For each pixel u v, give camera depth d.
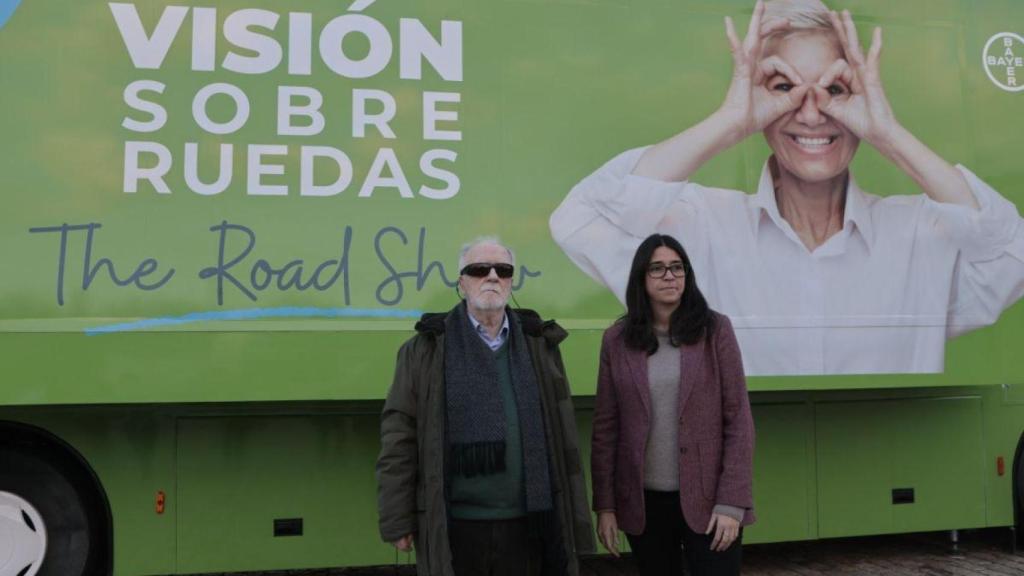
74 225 4.25
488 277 3.16
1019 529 5.87
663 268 3.28
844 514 5.38
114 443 4.64
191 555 4.67
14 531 4.64
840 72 5.05
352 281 4.46
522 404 3.07
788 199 4.93
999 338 5.16
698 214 4.84
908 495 5.48
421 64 4.63
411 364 3.15
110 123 4.32
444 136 4.63
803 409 5.37
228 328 4.33
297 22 4.53
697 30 4.93
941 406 5.56
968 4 5.28
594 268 4.73
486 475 3.01
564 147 4.75
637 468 3.25
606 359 3.42
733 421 3.23
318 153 4.49
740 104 4.94
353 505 4.83
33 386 4.16
